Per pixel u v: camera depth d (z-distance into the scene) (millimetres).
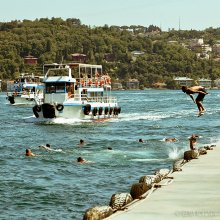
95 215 21516
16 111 171500
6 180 43250
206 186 27781
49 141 77000
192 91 29906
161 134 85188
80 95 109438
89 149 64562
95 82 115375
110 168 48469
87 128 97750
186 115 135625
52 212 32281
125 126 101500
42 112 109125
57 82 107625
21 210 32875
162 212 22047
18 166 51094
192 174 31797
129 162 51969
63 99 107750
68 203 34594
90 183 41469
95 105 111188
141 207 23047
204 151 42344
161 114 141250
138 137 80125
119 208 23016
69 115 108125
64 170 48031
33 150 64375
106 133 88000
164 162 51594
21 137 83875
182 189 27000
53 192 38000
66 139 79562
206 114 139500
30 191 38438
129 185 40469
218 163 36500
